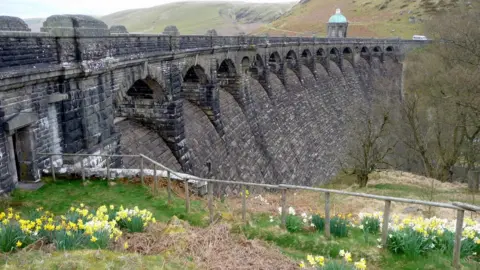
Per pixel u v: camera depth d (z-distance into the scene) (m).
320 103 58.97
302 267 8.95
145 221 11.48
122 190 15.59
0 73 11.98
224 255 10.18
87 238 9.44
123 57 18.31
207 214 13.38
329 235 11.16
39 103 14.45
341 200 22.09
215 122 30.83
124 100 24.55
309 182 45.28
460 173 36.75
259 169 36.03
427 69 48.75
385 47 89.25
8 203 13.36
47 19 15.21
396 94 69.31
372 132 39.22
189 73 29.67
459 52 40.19
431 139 39.62
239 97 36.91
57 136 15.61
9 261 7.96
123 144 21.50
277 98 46.47
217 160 29.55
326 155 53.03
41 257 8.17
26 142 14.47
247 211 14.08
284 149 43.06
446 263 9.49
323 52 66.12
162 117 24.23
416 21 119.81
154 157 23.05
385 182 31.06
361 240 10.93
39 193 14.59
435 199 24.08
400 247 10.05
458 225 9.20
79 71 15.46
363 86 78.19
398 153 42.09
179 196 15.63
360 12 141.12
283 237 11.41
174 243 10.52
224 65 35.97
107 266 8.08
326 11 150.75
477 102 30.92
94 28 16.19
